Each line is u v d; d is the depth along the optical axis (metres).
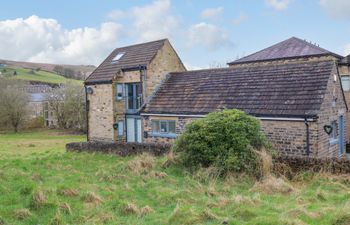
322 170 11.72
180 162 13.20
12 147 29.38
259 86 18.08
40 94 62.50
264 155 12.03
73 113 50.91
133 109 24.94
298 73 17.48
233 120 12.98
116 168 13.27
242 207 7.87
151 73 23.73
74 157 17.09
